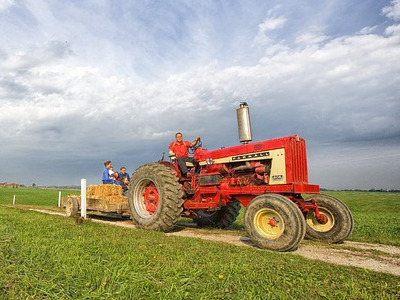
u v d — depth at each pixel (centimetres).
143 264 336
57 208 1259
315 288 282
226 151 663
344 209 580
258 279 300
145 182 746
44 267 310
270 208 509
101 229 606
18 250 372
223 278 299
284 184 556
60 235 503
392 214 1431
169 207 667
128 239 492
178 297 247
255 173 601
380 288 289
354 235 675
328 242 590
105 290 255
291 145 557
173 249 423
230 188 637
